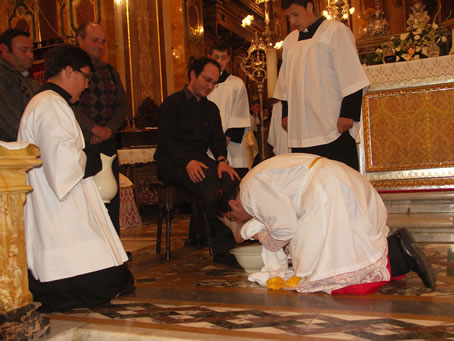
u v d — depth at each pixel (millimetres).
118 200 3906
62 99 2584
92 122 3549
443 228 4262
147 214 9211
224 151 4336
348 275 2586
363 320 2133
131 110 10211
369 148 5441
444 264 3303
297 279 2832
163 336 2059
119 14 10250
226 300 2646
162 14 10352
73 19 10344
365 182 2857
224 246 3775
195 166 3785
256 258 3326
